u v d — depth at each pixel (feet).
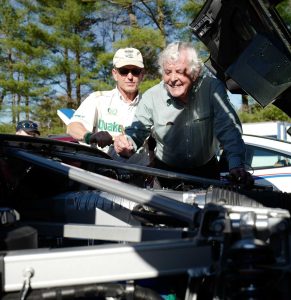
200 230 5.94
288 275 5.78
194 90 10.59
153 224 8.04
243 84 8.60
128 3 68.69
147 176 11.20
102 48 70.95
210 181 9.57
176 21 64.85
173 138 11.14
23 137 9.55
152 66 61.52
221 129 10.39
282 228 5.86
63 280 5.88
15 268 5.86
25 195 9.38
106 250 5.92
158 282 6.93
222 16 8.82
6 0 71.67
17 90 71.00
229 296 5.77
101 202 8.58
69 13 69.72
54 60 69.41
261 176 21.29
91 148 11.23
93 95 14.23
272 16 7.76
